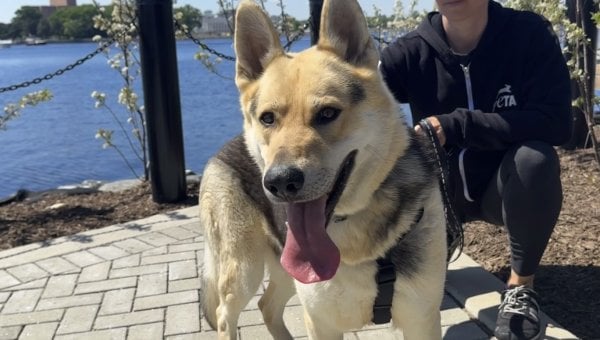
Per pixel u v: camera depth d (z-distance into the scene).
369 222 0.75
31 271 1.36
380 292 0.76
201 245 1.47
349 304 0.78
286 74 0.77
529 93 0.99
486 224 1.41
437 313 0.80
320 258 0.70
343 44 0.80
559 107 0.96
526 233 0.95
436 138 0.92
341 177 0.74
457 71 1.05
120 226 1.64
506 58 1.02
